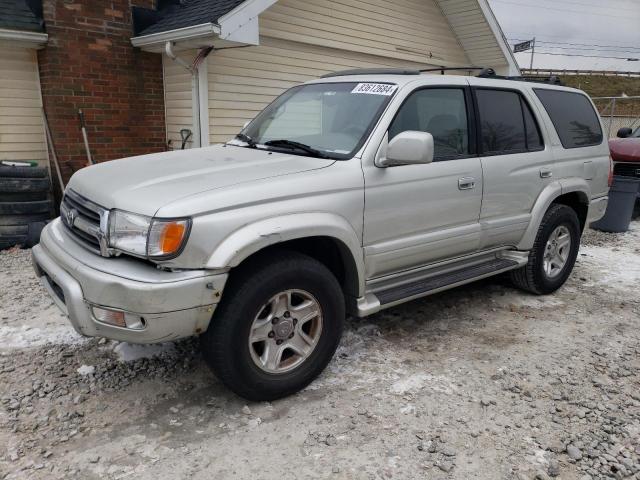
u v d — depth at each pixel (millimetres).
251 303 2973
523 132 4695
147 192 2916
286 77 9000
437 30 11711
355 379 3529
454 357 3873
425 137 3328
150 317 2701
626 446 2904
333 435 2939
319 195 3211
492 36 11672
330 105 3994
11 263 5980
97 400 3242
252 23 6977
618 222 8219
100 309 2791
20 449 2771
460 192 4023
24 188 6562
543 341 4188
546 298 5164
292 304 3279
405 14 10891
